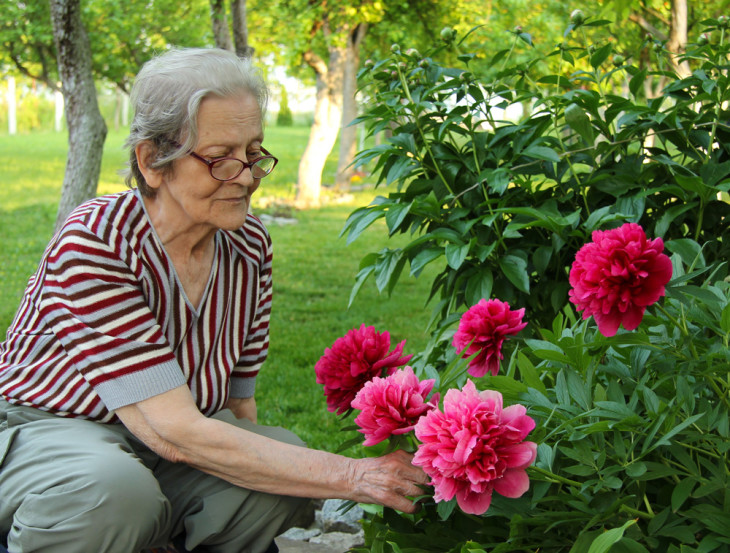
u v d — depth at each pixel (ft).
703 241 8.02
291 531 8.80
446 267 8.71
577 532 5.03
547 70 35.63
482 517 5.39
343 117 55.42
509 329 5.56
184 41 49.62
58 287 5.60
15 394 5.96
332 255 32.04
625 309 4.68
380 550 5.32
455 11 43.21
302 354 17.30
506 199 8.05
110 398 5.59
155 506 5.49
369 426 5.16
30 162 68.54
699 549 4.42
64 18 20.18
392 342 18.62
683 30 22.07
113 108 139.23
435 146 8.55
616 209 7.63
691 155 8.13
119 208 5.77
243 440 5.59
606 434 5.43
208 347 6.25
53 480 5.38
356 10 43.55
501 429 4.55
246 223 6.64
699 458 4.93
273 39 46.42
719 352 4.99
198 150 5.44
